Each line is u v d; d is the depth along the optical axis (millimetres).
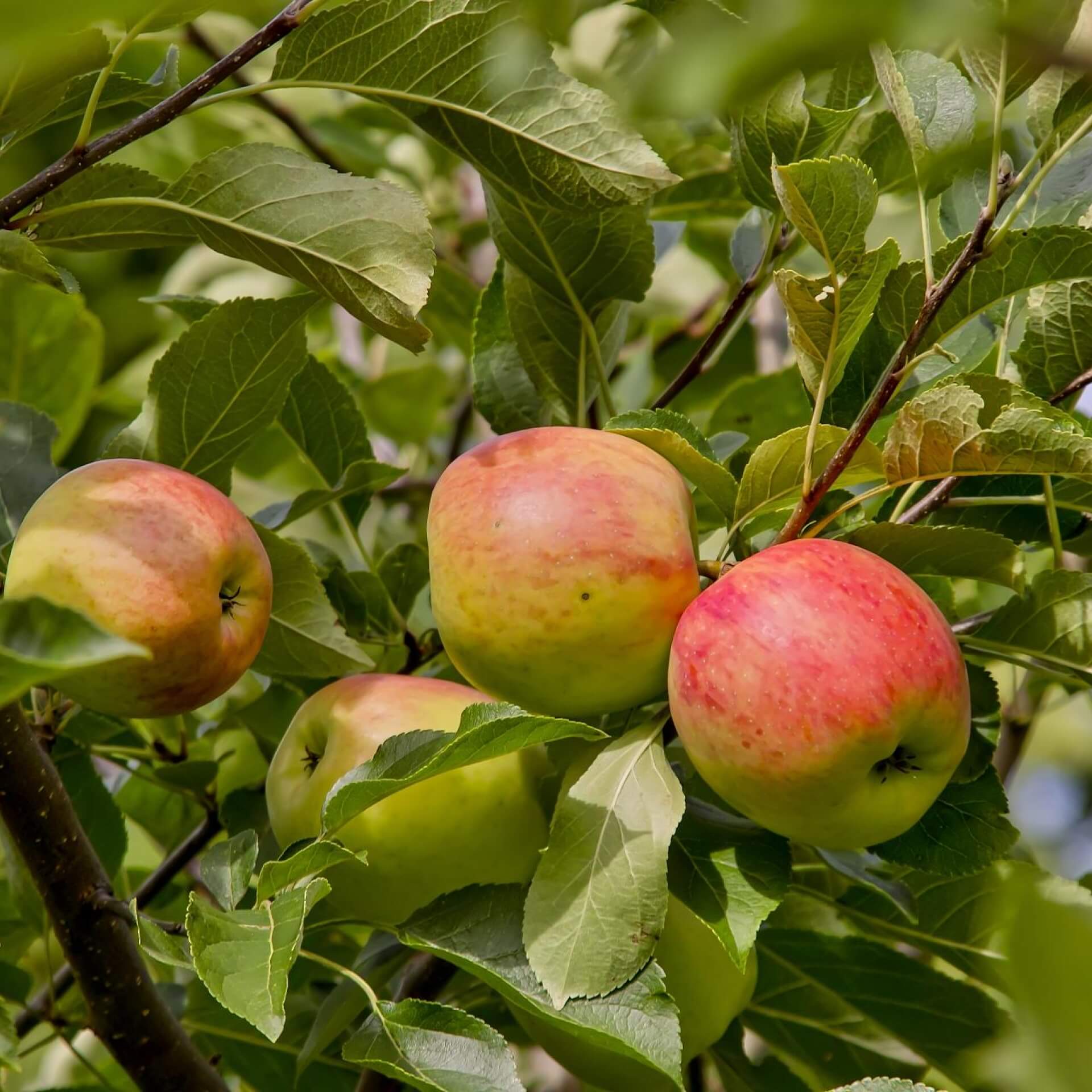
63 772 7156
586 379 6504
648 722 5020
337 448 7504
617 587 4738
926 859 5328
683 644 4629
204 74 4730
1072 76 5051
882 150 6723
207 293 11531
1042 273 5035
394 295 4965
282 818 5477
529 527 4785
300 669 6387
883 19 1311
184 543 4695
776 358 9680
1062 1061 1568
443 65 4891
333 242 4984
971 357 6121
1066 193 6086
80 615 3102
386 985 6508
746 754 4430
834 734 4297
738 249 7145
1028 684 7852
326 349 11250
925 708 4395
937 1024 6195
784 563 4629
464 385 11633
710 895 4703
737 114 5906
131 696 4762
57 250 5273
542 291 6309
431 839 5223
